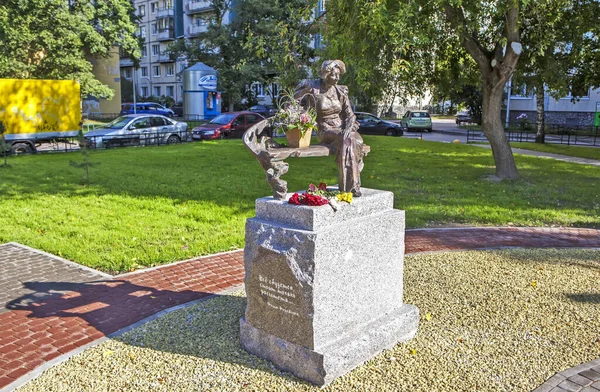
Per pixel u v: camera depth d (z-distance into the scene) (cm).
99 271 735
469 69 1767
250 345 491
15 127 2081
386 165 1802
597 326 544
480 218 1056
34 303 620
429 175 1584
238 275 720
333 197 468
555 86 1634
